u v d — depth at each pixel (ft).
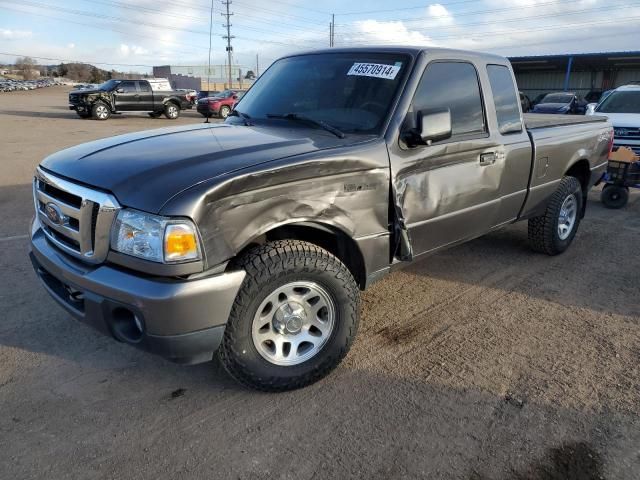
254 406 9.55
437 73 12.13
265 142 10.10
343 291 9.96
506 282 15.61
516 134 14.60
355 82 12.03
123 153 9.77
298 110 12.28
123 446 8.49
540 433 8.91
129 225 8.17
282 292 9.43
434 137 10.69
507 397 9.89
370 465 8.15
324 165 9.50
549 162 16.07
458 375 10.61
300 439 8.70
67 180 9.25
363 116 11.28
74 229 9.04
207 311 8.36
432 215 11.94
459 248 18.65
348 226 10.09
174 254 7.98
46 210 9.91
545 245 17.43
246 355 9.20
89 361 10.91
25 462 8.07
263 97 13.44
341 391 10.03
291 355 9.80
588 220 23.39
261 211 8.80
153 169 8.71
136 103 84.53
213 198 8.20
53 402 9.55
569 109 75.15
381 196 10.55
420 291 14.82
